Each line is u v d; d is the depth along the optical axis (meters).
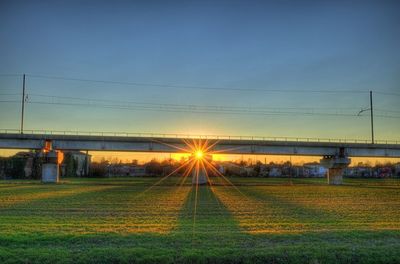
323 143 91.88
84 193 49.66
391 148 95.69
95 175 138.75
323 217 26.59
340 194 50.84
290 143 90.81
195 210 30.62
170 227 21.64
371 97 94.31
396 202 39.47
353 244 16.86
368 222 24.33
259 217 26.45
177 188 62.44
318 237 18.14
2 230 19.88
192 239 17.47
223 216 26.91
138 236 18.08
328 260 14.98
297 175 170.75
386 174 172.88
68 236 17.89
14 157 124.12
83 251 15.47
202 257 14.81
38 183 77.94
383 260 15.07
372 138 94.50
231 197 44.19
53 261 14.47
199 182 78.62
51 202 37.03
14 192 51.19
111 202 37.31
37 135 84.00
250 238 17.81
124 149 86.00
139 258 14.72
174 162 164.88
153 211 29.88
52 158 84.81
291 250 15.62
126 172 163.88
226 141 87.69
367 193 53.44
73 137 84.94
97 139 85.38
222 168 163.88
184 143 86.31
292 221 24.45
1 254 14.86
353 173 177.12
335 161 89.69
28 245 16.48
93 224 22.72
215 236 18.16
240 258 14.88
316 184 83.25
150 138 85.88
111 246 16.31
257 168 169.50
